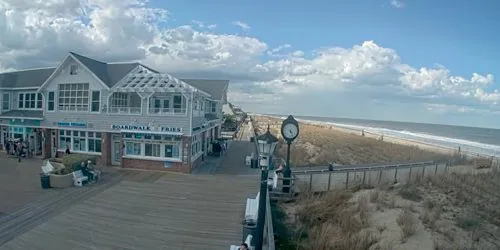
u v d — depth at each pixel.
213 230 12.27
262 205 8.27
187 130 22.58
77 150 25.25
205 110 31.19
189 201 16.00
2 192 16.36
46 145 25.84
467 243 11.84
